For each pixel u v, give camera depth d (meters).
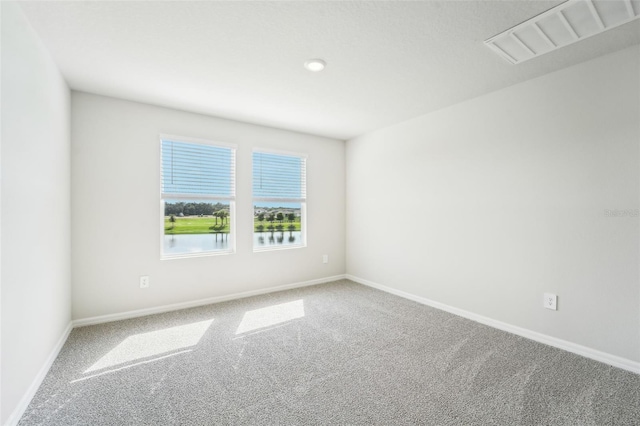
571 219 2.36
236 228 3.74
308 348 2.41
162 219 3.28
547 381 1.94
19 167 1.60
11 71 1.52
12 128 1.52
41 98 1.95
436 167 3.42
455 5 1.67
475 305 3.03
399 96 2.99
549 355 2.29
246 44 2.06
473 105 3.04
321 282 4.55
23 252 1.65
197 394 1.81
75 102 2.80
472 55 2.21
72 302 2.79
